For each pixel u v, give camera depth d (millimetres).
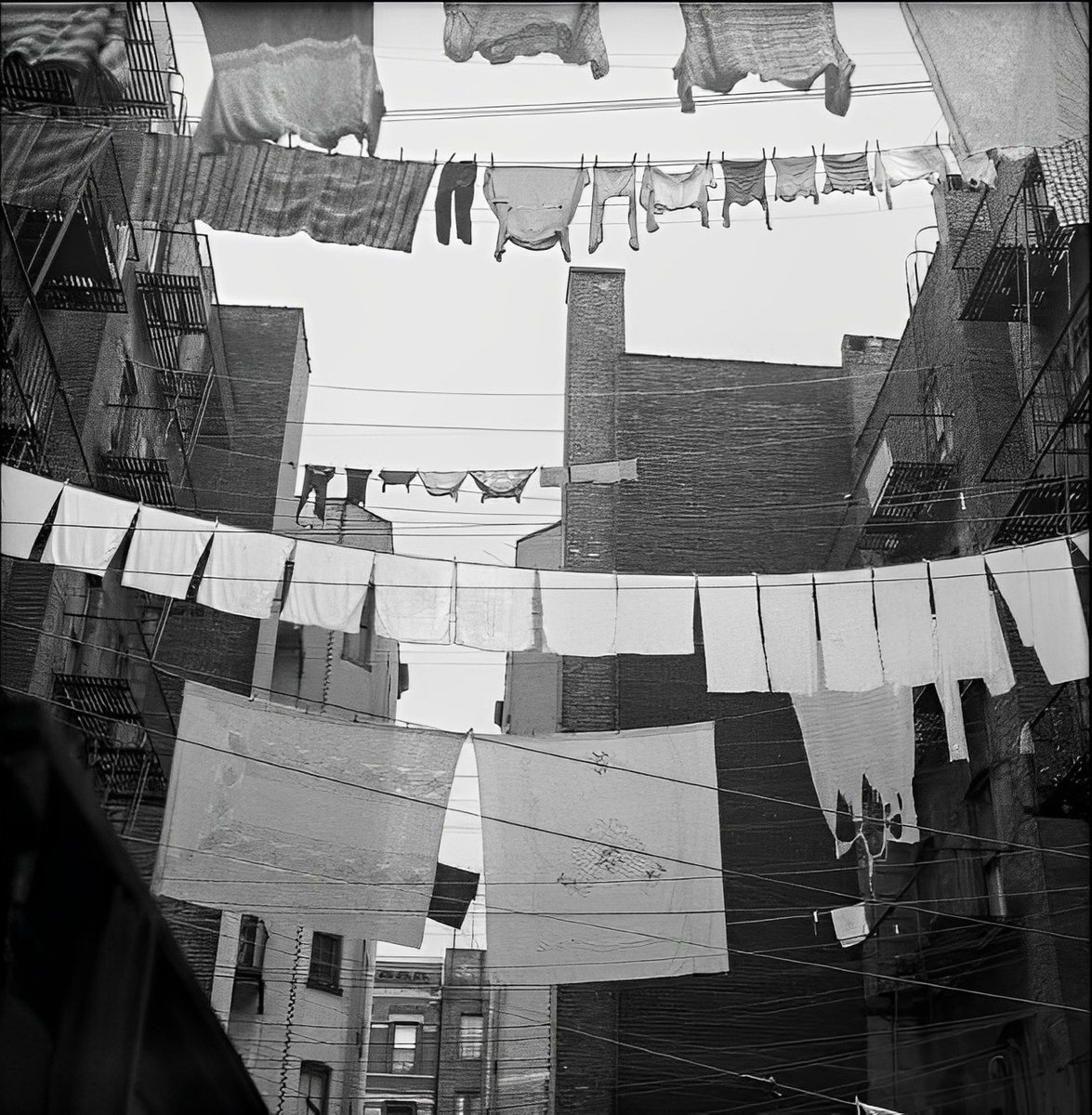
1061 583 13828
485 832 15742
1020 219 20234
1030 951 19078
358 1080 30469
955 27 12461
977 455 22391
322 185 13562
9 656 17547
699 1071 23203
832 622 14695
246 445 31984
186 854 15133
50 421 18031
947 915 19203
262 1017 28125
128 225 20812
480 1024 42125
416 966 44594
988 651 14461
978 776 21234
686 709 26578
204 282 29047
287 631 35281
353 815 15641
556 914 15602
